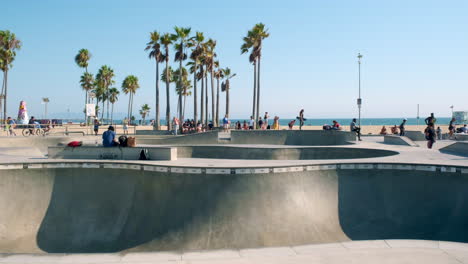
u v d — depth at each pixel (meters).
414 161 11.27
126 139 13.70
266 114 28.36
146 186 11.13
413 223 9.70
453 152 14.77
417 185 10.36
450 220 9.42
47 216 11.12
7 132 29.22
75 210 11.27
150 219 10.53
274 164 10.79
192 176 10.27
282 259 5.29
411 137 25.42
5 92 46.44
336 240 9.39
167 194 10.57
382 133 32.22
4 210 10.80
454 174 9.84
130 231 10.56
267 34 37.62
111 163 11.71
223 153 15.69
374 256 5.38
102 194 11.51
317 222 9.82
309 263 5.14
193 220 9.79
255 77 38.06
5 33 45.75
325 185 10.59
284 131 22.28
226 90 53.69
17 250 10.09
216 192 9.94
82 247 10.30
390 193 10.48
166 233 9.88
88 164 11.76
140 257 5.34
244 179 9.95
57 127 38.66
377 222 9.88
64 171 11.74
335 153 15.85
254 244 9.16
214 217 9.69
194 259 5.29
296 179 10.34
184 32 38.47
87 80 68.12
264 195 9.91
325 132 21.48
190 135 23.11
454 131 28.69
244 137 22.61
